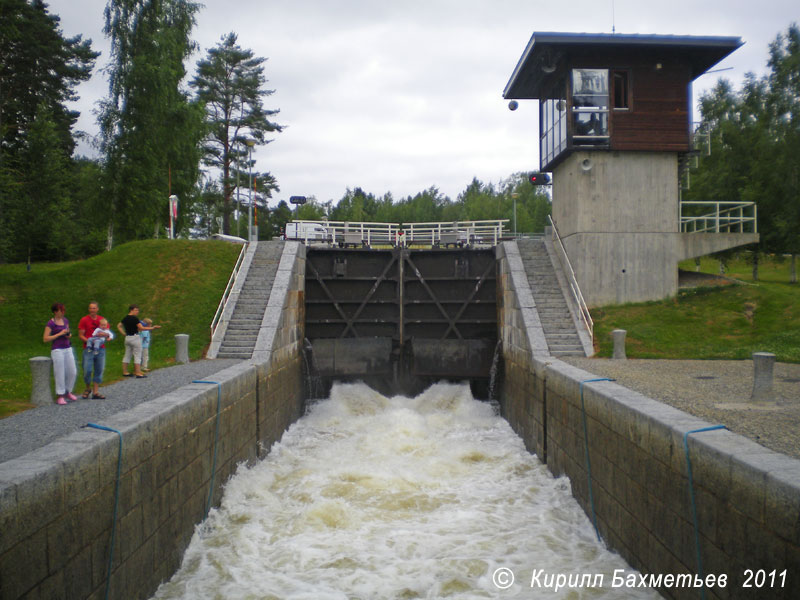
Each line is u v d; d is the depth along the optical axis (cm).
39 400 1059
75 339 1919
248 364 1441
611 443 936
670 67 2020
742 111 4006
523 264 2095
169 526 859
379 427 1828
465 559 909
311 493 1209
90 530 632
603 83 2011
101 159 3288
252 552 939
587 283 1991
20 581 507
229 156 5438
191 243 2330
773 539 517
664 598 744
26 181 3894
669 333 1769
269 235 6556
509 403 1914
